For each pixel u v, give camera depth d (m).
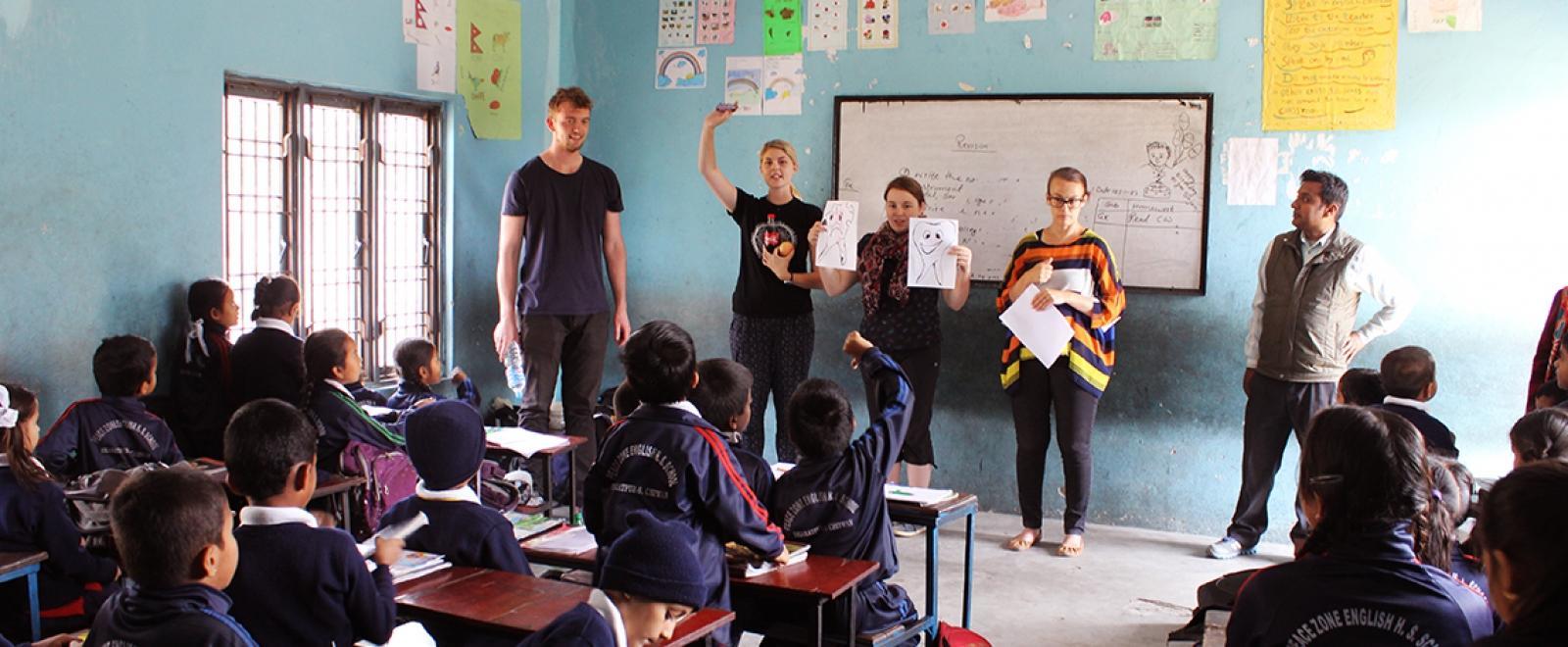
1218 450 5.59
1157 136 5.51
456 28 5.74
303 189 5.10
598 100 6.43
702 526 2.92
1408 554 1.97
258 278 4.98
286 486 2.35
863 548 3.23
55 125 4.04
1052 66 5.66
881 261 5.30
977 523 5.75
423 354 4.96
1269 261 5.11
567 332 5.55
